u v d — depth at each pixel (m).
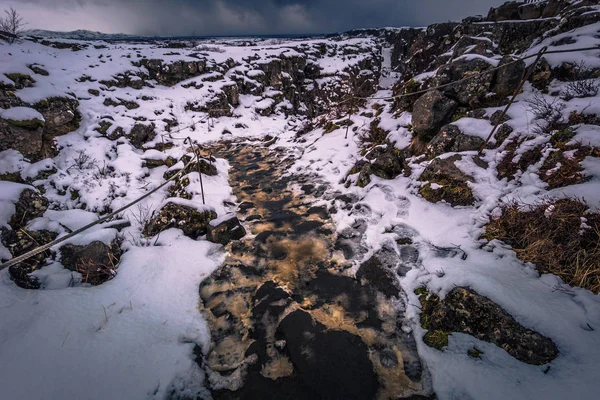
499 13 9.26
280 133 11.75
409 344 2.90
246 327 3.21
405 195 5.10
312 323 3.24
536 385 2.17
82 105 8.52
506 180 4.20
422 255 3.86
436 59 8.23
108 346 2.73
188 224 4.84
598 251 2.77
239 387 2.59
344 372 2.68
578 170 3.48
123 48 12.57
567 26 6.34
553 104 4.59
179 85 11.92
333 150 8.07
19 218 4.50
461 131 5.15
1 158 5.82
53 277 3.70
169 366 2.62
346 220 5.13
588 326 2.39
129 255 4.04
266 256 4.43
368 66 19.72
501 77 5.45
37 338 2.71
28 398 2.24
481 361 2.49
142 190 6.37
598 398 1.93
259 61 14.34
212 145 10.08
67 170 6.59
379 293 3.56
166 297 3.48
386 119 7.86
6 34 9.71
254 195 6.52
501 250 3.38
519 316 2.56
